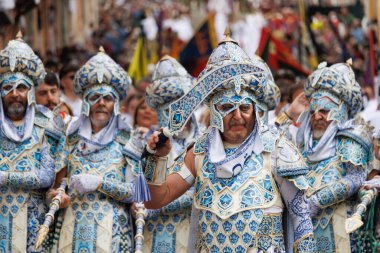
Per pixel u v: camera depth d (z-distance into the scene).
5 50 10.70
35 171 10.59
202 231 8.47
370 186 10.33
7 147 10.64
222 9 28.95
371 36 16.70
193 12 30.14
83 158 10.80
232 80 8.41
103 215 10.65
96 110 10.94
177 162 8.73
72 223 10.62
